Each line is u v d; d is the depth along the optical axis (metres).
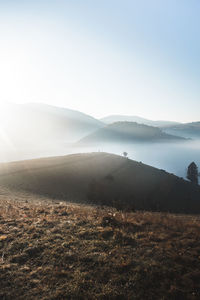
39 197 27.66
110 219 10.51
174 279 5.64
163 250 7.19
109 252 7.16
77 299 5.09
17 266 6.48
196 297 5.03
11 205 15.78
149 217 11.76
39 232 9.11
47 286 5.55
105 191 43.97
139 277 5.78
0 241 8.12
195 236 8.23
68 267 6.42
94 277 5.88
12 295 5.23
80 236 8.63
